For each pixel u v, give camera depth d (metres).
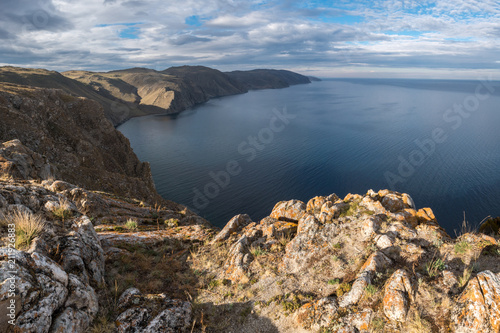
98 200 18.53
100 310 7.83
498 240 8.71
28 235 7.80
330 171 146.38
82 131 86.00
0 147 25.08
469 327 6.02
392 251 9.43
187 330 8.05
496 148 177.38
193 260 12.34
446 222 95.00
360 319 7.28
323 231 11.56
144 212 21.50
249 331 8.13
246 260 11.24
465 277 7.32
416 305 7.10
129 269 10.81
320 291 8.94
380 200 13.07
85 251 8.92
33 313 5.79
